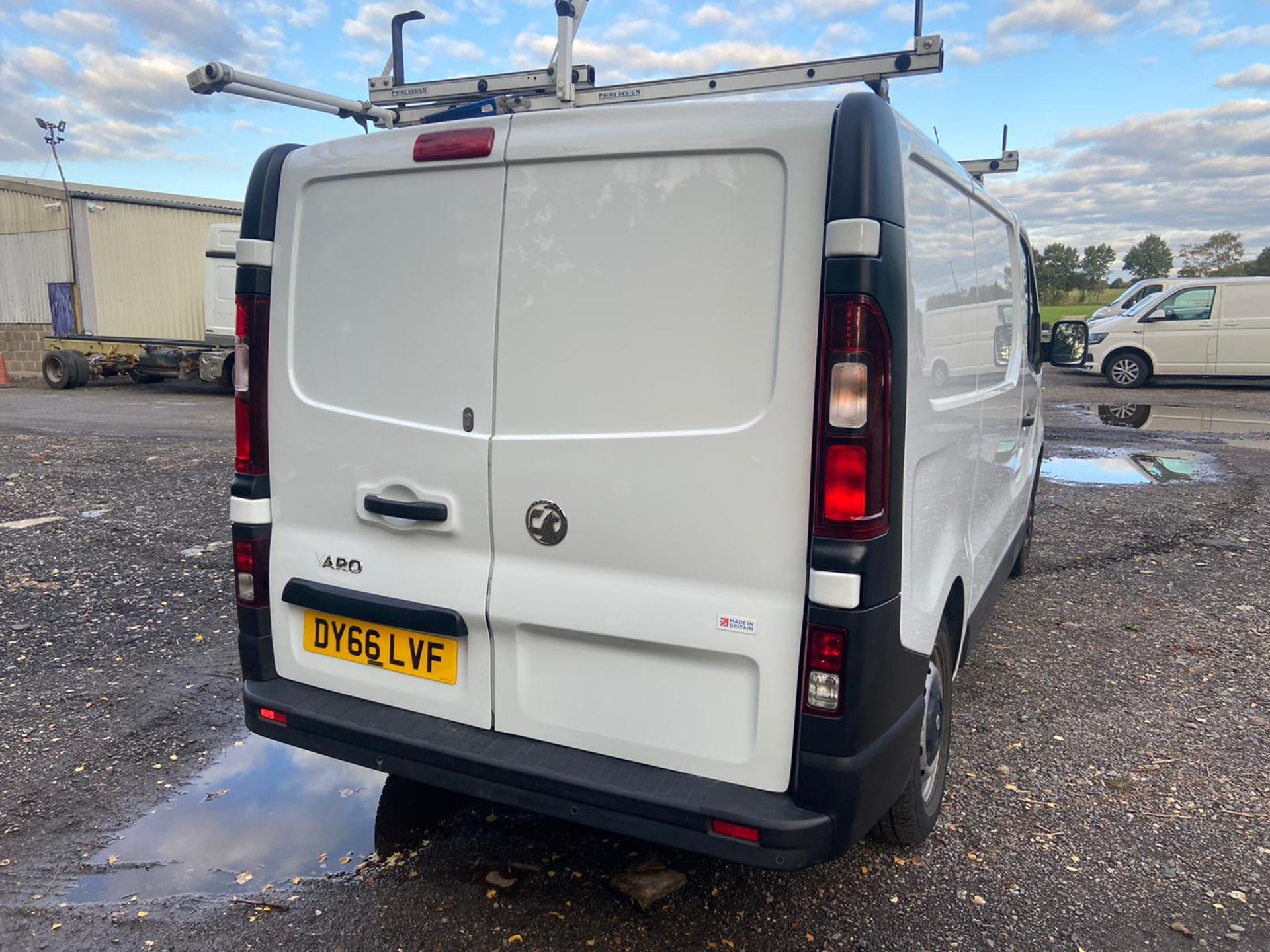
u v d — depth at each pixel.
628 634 2.37
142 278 21.47
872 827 2.32
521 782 2.44
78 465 9.53
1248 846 2.97
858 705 2.16
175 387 19.38
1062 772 3.46
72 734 3.73
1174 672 4.40
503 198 2.42
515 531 2.49
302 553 2.85
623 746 2.44
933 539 2.60
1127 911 2.65
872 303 2.03
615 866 2.89
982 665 4.50
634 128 2.25
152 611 5.17
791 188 2.10
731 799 2.25
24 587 5.55
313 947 2.50
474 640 2.60
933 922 2.61
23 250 21.47
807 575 2.17
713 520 2.24
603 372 2.33
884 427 2.09
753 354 2.17
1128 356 17.28
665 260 2.24
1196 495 8.31
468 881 2.80
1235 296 16.58
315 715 2.74
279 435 2.84
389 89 4.46
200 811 3.19
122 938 2.53
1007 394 4.04
